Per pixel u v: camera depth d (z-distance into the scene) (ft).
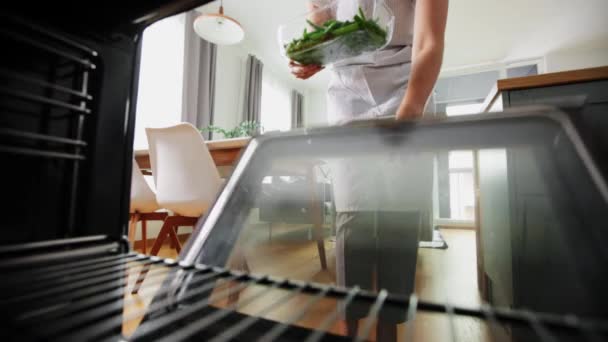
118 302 0.86
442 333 2.77
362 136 1.22
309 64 1.89
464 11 10.16
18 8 0.85
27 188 0.89
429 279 4.63
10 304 0.74
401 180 2.52
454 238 9.00
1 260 0.79
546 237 1.67
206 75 9.85
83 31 0.98
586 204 0.85
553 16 10.39
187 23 9.21
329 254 6.04
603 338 0.51
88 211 1.00
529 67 13.47
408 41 2.61
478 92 14.08
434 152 1.18
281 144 1.35
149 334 0.87
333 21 1.68
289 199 6.91
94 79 1.03
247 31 11.34
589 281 0.81
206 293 0.93
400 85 2.57
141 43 1.15
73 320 0.76
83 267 0.88
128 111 1.11
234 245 1.22
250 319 0.91
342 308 0.74
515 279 2.24
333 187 2.82
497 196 2.80
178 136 4.16
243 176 1.30
